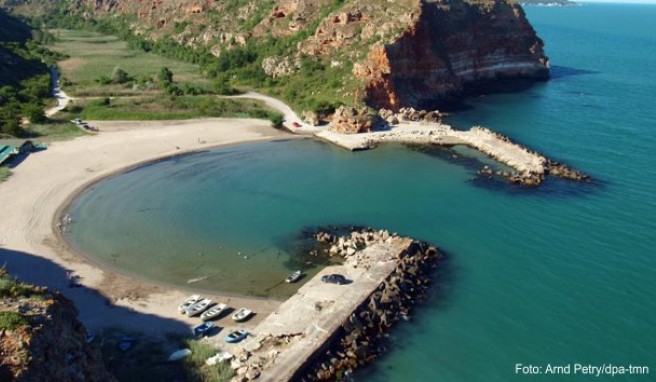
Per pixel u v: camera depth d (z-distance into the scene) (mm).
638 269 76375
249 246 83500
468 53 190250
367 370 57094
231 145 129875
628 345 61688
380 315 64438
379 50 154750
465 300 69375
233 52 196125
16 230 85250
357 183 108375
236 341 59750
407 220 92375
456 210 95938
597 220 91062
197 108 151750
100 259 78375
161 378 53188
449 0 191250
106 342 59062
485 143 127375
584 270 76250
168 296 69438
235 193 102812
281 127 143375
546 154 122750
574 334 63375
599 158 119938
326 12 184750
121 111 146000
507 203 98188
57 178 105812
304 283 73312
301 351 57469
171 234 86625
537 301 69375
